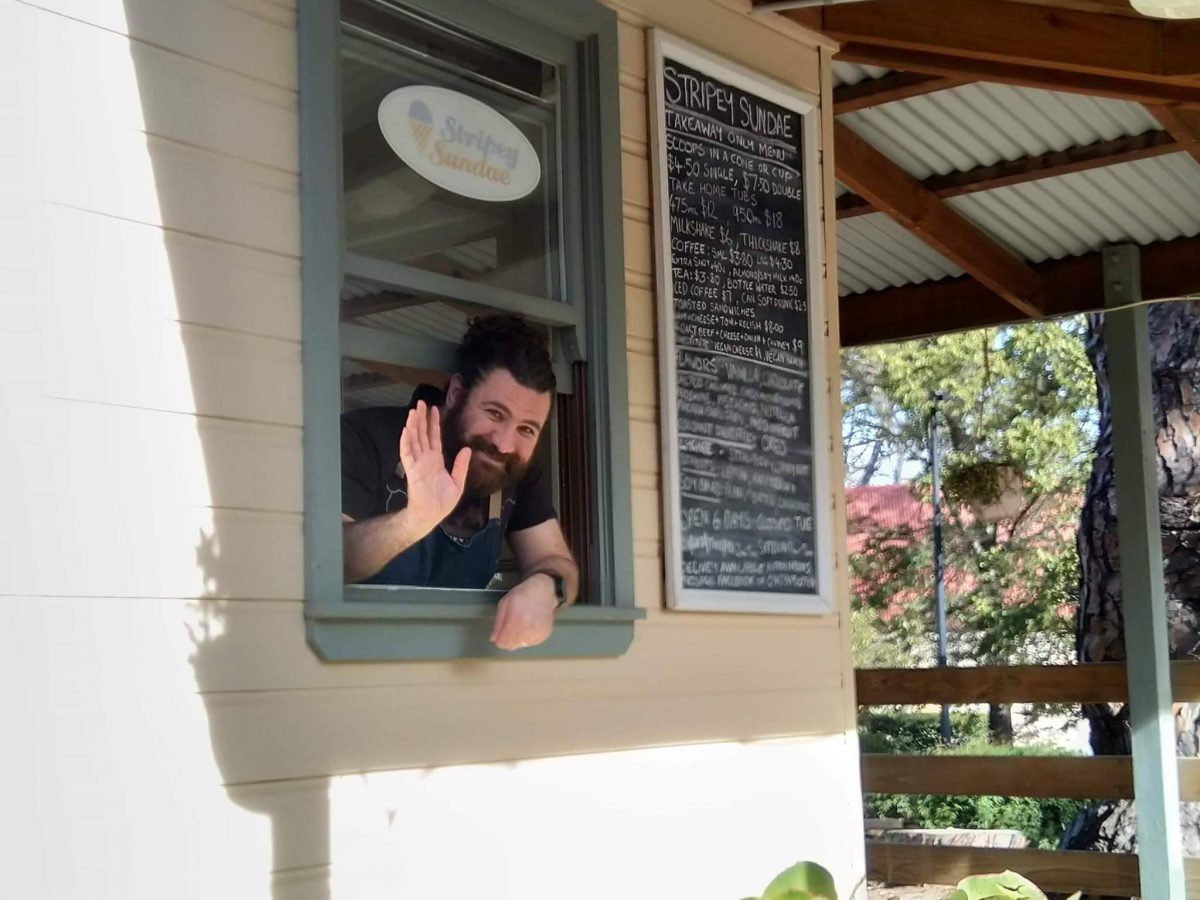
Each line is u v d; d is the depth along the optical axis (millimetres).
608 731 3232
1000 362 17328
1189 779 5617
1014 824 14820
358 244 2857
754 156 3932
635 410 3480
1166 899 5262
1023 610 17172
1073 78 4145
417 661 2793
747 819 3607
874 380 20922
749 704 3678
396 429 2881
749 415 3787
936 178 5539
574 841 3100
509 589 3068
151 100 2445
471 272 3105
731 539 3676
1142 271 5977
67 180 2312
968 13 4078
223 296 2523
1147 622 5488
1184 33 3943
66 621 2234
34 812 2166
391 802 2703
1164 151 5066
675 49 3676
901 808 15398
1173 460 7703
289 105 2684
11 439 2195
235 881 2420
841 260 6402
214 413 2484
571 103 3398
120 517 2322
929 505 20141
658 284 3553
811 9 4160
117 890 2256
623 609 3225
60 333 2275
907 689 5953
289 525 2584
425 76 3084
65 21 2336
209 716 2414
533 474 3168
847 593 4090
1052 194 5602
